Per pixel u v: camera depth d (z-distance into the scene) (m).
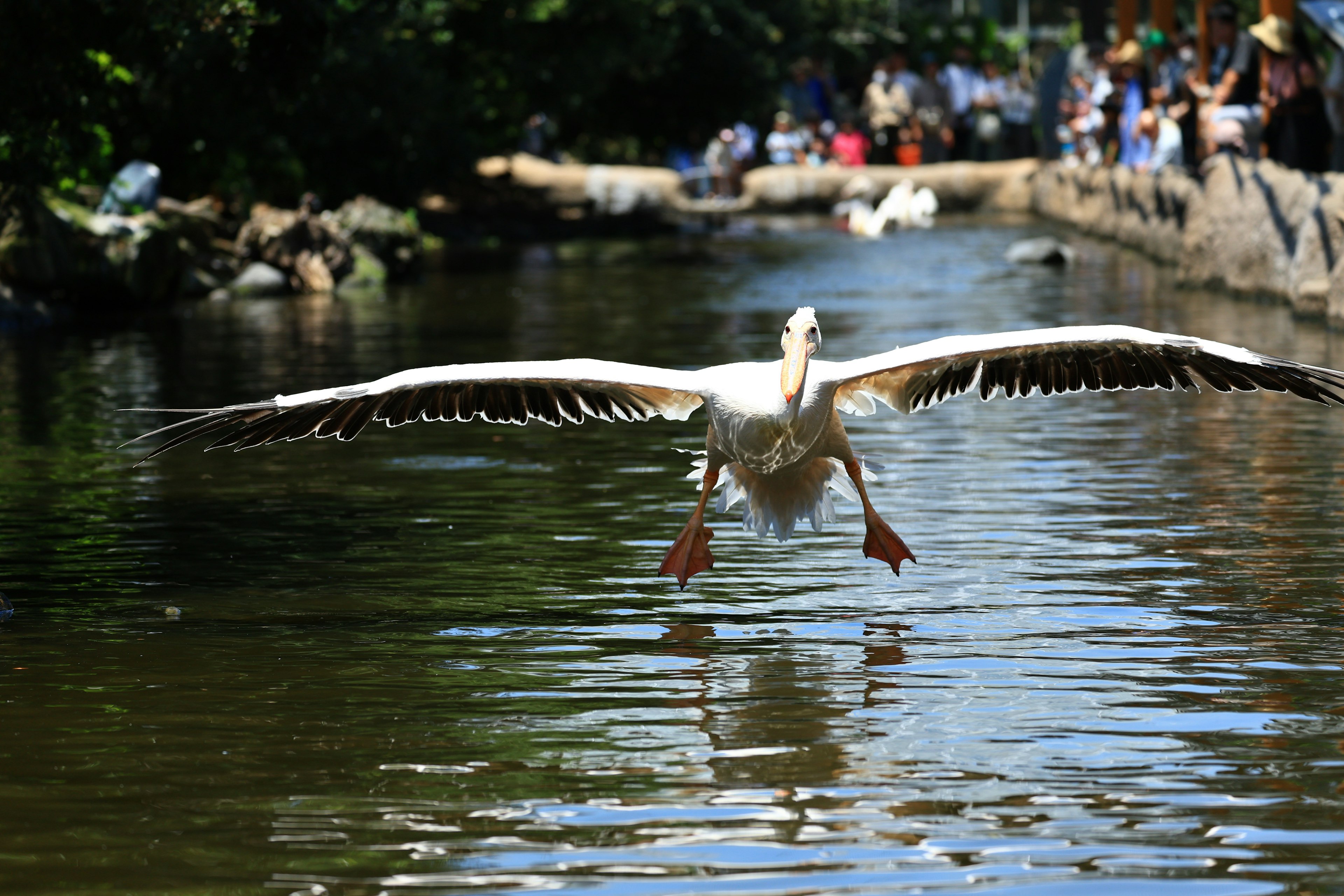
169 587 7.62
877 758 5.25
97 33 14.09
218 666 6.35
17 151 14.29
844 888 4.32
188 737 5.51
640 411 7.17
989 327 17.41
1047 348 6.84
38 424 12.35
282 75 16.08
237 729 5.60
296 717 5.73
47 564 8.08
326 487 10.02
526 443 11.55
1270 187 19.09
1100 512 8.94
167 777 5.15
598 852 4.56
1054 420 12.12
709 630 6.82
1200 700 5.77
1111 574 7.61
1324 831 4.64
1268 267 18.89
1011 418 12.27
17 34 13.35
